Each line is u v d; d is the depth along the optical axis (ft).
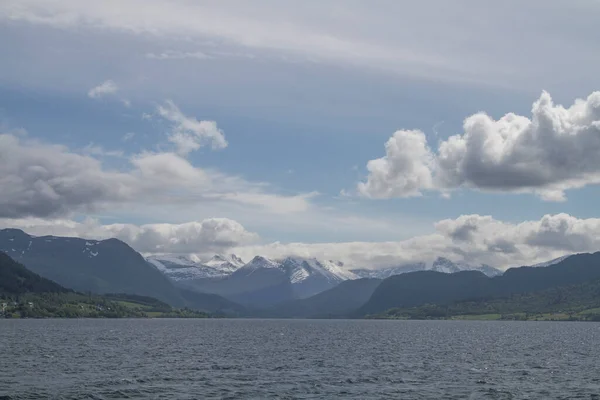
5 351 531.91
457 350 603.26
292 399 286.87
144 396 293.23
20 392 300.40
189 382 339.36
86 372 382.83
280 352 561.84
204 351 565.53
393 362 465.47
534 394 304.30
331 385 331.16
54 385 324.60
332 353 554.87
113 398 287.28
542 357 519.19
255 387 322.55
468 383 342.03
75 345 623.77
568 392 310.86
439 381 349.41
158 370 397.19
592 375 382.63
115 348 590.14
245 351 572.10
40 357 479.82
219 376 367.25
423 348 634.43
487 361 477.77
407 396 297.12
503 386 330.95
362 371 399.24
